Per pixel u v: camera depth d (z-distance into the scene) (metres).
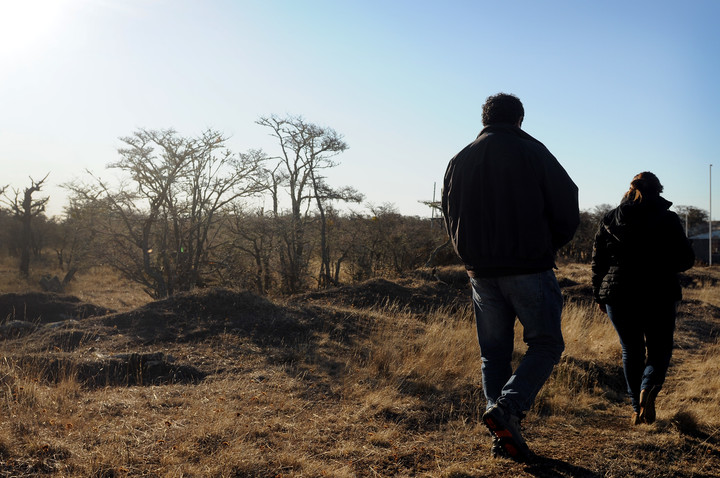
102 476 2.67
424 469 2.98
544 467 2.92
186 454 3.01
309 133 18.75
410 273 11.78
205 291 7.30
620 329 3.85
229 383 4.50
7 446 2.86
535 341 3.01
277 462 2.97
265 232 17.56
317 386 4.48
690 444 3.37
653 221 3.66
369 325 6.72
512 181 2.93
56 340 5.97
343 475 2.82
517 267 2.93
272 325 6.40
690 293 12.97
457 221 3.10
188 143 16.36
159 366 4.94
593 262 4.04
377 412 3.87
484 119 3.25
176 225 16.77
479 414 3.99
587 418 4.04
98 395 4.06
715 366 5.70
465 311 8.37
